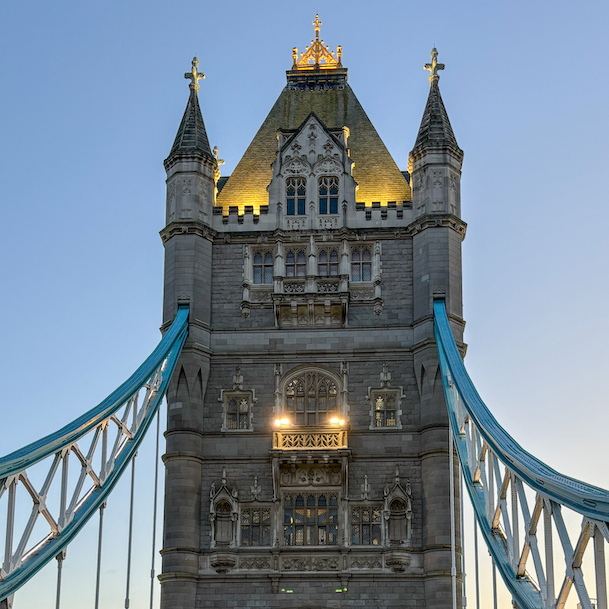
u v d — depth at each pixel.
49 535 48.78
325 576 65.56
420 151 72.81
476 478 54.56
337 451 66.81
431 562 64.75
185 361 69.00
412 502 66.62
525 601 43.69
